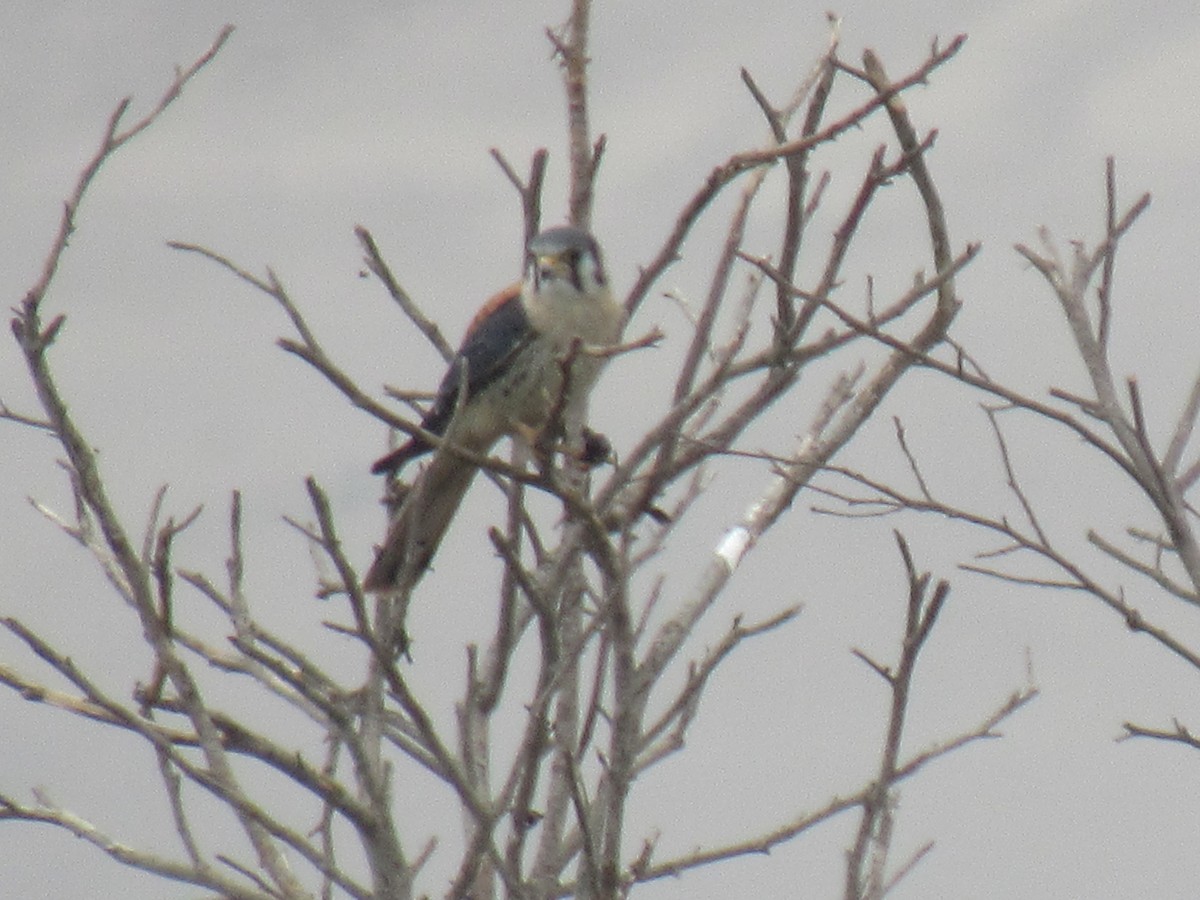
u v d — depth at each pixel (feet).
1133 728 26.03
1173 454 26.53
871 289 27.48
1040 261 27.76
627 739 24.89
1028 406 26.27
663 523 29.86
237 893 24.59
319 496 22.52
